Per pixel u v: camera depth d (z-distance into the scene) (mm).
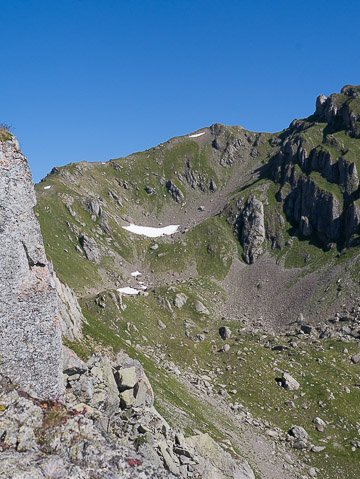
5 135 24453
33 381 22750
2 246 23125
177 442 32656
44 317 23797
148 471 18984
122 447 20500
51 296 24312
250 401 81000
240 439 59031
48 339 23672
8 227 23438
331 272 169375
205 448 36438
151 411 33250
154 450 27859
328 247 193625
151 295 148625
